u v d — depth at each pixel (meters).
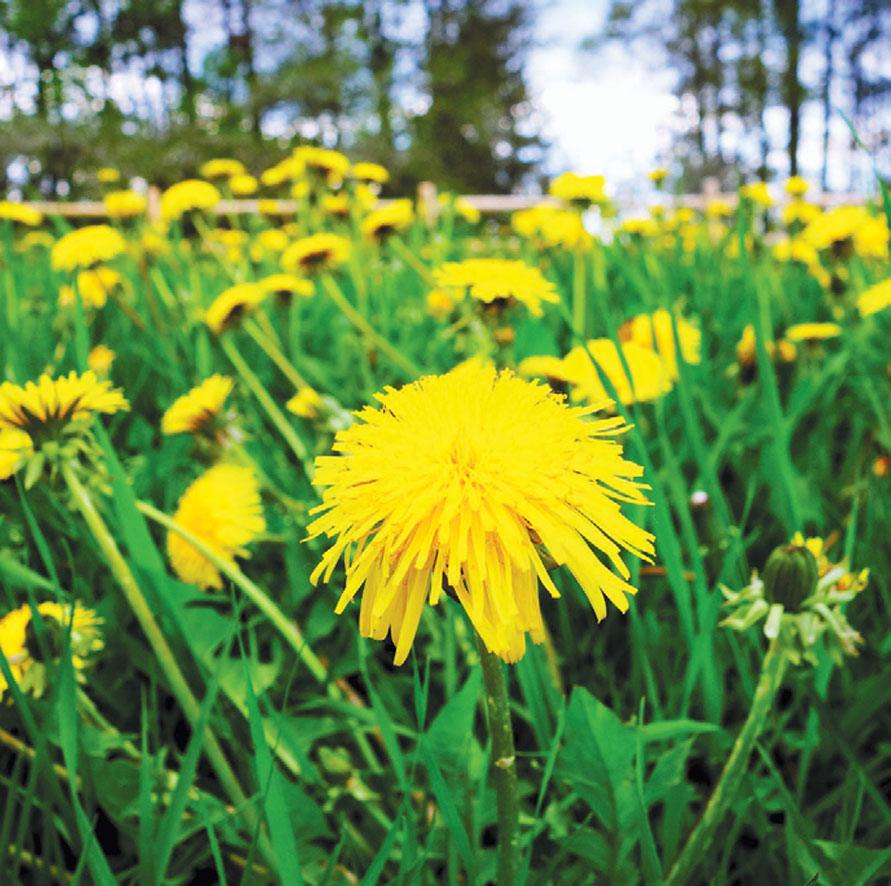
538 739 0.26
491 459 0.16
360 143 6.23
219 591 0.34
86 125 5.00
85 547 0.34
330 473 0.17
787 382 0.51
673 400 0.45
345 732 0.30
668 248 0.88
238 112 6.80
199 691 0.30
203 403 0.34
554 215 0.72
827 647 0.25
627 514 0.30
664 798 0.23
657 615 0.34
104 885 0.19
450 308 0.62
